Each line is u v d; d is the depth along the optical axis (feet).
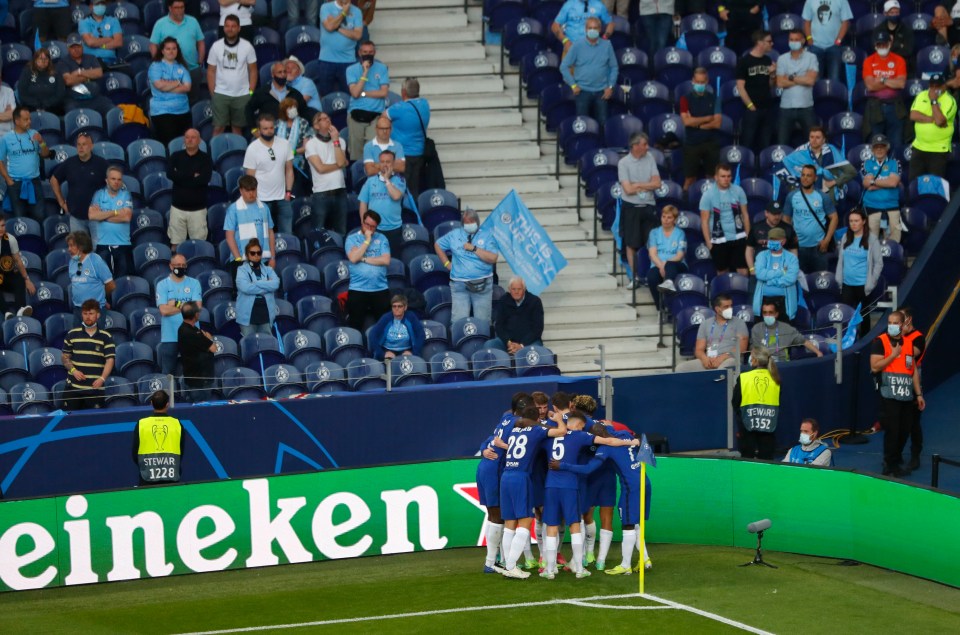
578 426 183.21
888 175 268.00
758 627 161.17
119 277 245.24
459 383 227.20
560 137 285.43
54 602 180.34
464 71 301.22
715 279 255.70
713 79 297.33
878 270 254.47
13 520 185.06
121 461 212.64
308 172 265.54
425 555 199.82
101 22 289.94
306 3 302.25
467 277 244.63
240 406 215.72
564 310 259.19
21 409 218.79
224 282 241.76
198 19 302.86
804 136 289.33
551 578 183.11
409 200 264.93
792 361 239.91
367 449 221.25
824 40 298.97
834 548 191.31
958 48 291.79
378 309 240.73
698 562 191.42
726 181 257.34
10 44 291.17
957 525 175.83
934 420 255.09
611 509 187.01
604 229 272.72
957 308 270.46
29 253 246.88
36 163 255.50
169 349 227.81
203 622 168.66
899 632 159.02
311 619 168.55
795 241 253.65
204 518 192.85
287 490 195.93
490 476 185.68
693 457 201.16
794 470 193.98
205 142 275.80
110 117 276.21
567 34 290.97
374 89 274.16
